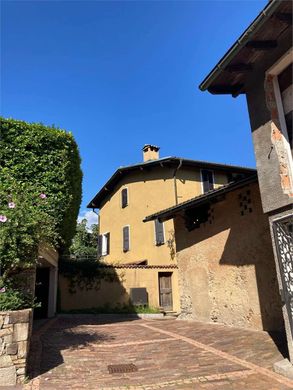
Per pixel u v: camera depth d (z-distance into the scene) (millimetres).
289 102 5539
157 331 9180
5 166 8508
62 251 13484
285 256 5184
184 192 18922
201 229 10734
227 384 4477
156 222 18828
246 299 8500
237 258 8969
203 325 9625
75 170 10625
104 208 24109
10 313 4727
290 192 5148
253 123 5992
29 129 9055
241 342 6891
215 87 6637
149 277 16188
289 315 4926
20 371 4602
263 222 8180
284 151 5383
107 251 22391
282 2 4645
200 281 10602
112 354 6398
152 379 4793
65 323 10836
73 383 4598
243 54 5781
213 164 19453
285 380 4543
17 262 5590
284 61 5406
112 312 14414
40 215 6238
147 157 21359
